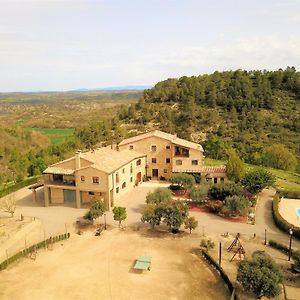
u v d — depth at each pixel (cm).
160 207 4478
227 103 12100
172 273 3519
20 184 6906
